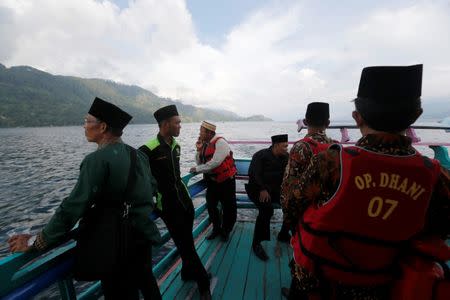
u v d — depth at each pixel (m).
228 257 3.59
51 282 1.66
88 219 1.69
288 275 3.17
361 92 1.13
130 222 1.77
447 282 1.01
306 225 1.23
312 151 1.72
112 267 1.61
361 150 1.07
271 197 3.68
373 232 1.06
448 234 1.10
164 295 2.79
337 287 1.17
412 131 4.31
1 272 1.37
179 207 2.68
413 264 1.08
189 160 36.50
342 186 1.05
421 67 1.04
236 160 5.14
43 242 1.45
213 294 2.84
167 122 2.62
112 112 1.79
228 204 3.93
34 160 51.19
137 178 1.83
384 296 1.16
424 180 1.01
